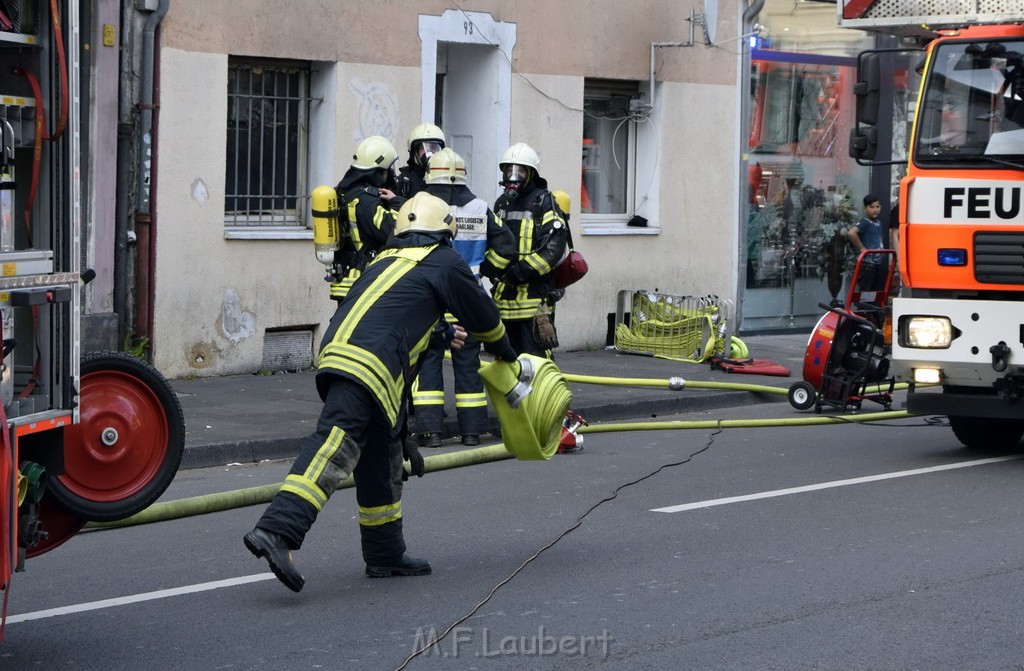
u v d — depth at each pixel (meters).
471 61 19.28
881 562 8.68
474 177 19.42
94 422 7.65
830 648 6.93
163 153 15.95
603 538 9.37
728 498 10.73
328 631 7.20
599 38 20.16
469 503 10.58
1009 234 11.53
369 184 12.55
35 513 6.79
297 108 17.56
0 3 6.53
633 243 20.72
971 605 7.71
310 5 17.02
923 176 11.88
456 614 7.52
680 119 21.25
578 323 20.09
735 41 21.80
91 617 7.46
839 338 15.20
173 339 16.19
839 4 11.98
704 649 6.90
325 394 7.89
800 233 23.31
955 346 11.79
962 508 10.34
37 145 6.72
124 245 15.73
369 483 8.15
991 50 11.69
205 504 10.14
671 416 15.77
